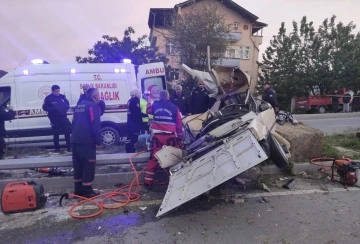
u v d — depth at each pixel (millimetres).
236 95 6242
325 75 23797
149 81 11125
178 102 8828
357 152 7215
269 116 5293
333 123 15711
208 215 4168
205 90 8156
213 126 5332
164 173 5523
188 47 23438
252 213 4215
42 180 5258
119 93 8922
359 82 23297
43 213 4258
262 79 26656
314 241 3479
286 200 4645
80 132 4660
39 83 8477
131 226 3879
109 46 22562
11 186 4375
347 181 5207
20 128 8344
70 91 8594
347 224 3875
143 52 22906
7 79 8383
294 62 24797
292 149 6121
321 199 4676
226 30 24453
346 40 24188
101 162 5352
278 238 3549
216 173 4012
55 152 7734
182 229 3791
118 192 4941
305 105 23297
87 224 3934
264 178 5559
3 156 7262
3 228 3834
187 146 5176
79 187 4879
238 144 4176
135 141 7391
